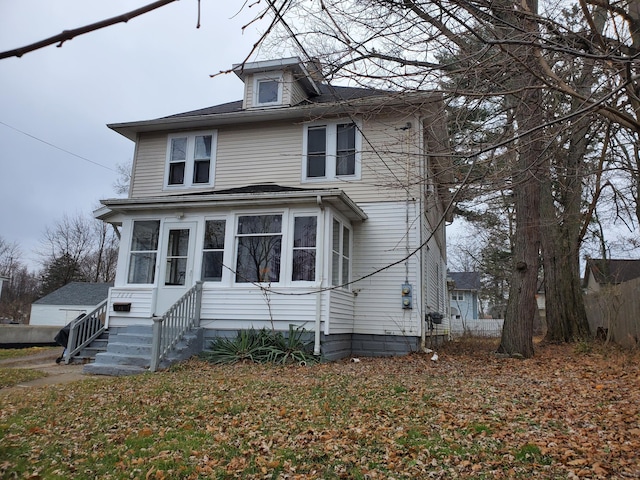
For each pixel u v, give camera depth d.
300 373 8.21
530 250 10.62
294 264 10.32
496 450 4.30
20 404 6.24
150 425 5.17
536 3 4.19
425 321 11.91
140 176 14.06
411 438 4.63
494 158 3.96
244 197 10.30
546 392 6.52
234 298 10.34
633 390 6.49
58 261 46.16
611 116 3.91
